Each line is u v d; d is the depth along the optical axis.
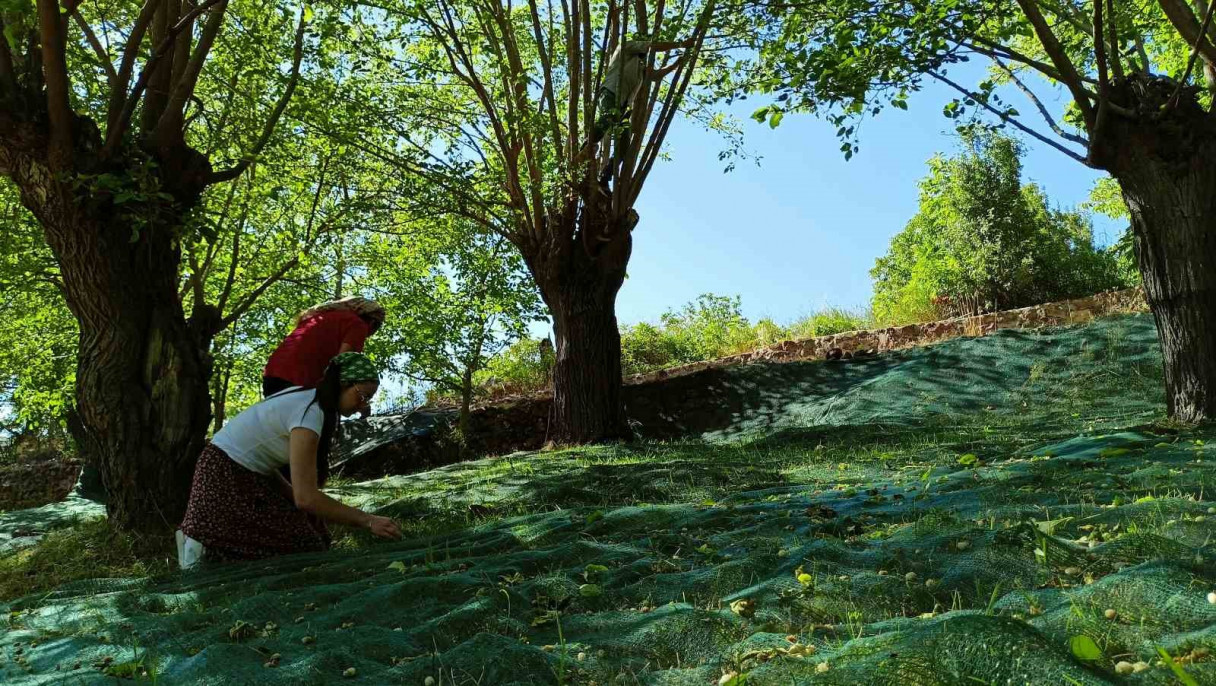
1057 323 13.89
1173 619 2.08
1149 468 4.58
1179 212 7.29
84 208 6.49
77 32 8.36
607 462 9.23
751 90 10.02
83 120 6.56
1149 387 11.14
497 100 12.25
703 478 6.87
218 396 14.05
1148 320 12.75
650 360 19.53
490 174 11.70
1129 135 7.32
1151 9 8.72
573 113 11.11
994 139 15.68
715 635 2.54
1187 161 7.24
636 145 11.48
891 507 4.37
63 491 18.16
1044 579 2.73
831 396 14.16
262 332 13.54
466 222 14.27
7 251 8.84
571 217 11.87
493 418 16.12
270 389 6.15
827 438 9.70
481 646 2.49
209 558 4.70
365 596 3.30
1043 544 2.81
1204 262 7.23
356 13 10.34
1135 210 7.61
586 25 10.70
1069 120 9.21
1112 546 2.77
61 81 6.08
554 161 10.80
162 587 4.23
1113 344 12.40
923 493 4.69
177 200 7.04
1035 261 15.50
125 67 6.67
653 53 10.80
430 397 17.98
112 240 6.64
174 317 6.98
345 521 4.55
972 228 15.75
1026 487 4.41
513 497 7.04
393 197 11.83
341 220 11.30
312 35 9.10
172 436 6.70
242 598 3.70
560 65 12.38
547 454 10.93
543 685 2.29
